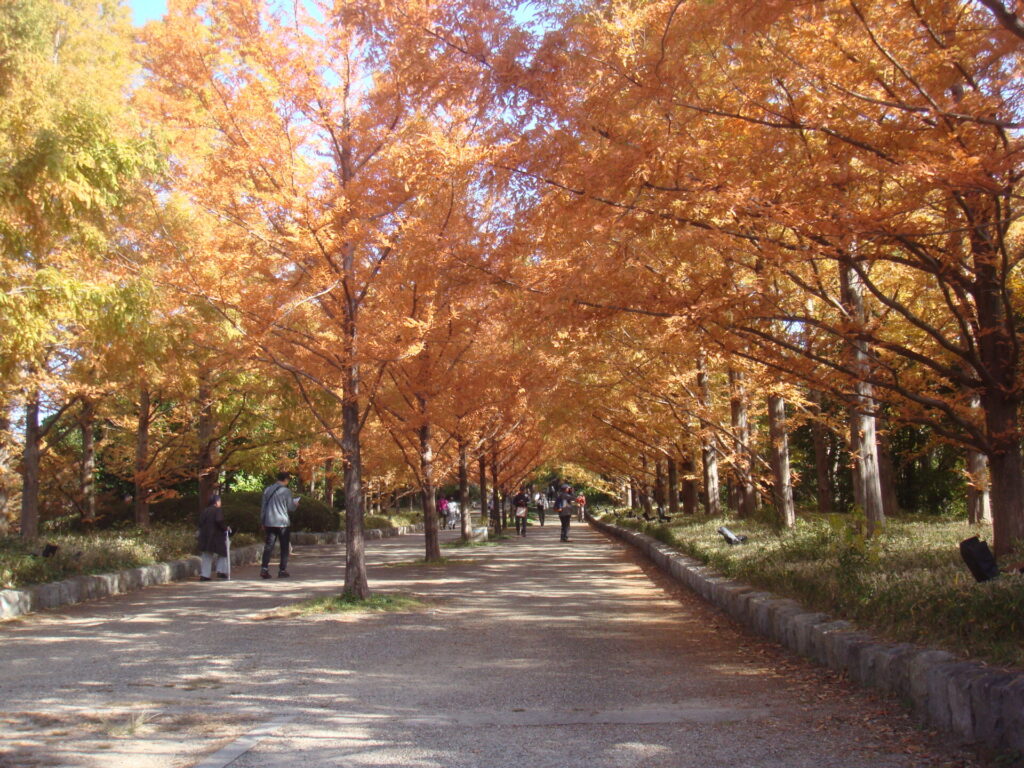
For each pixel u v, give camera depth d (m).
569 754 4.57
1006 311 7.33
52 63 10.84
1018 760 4.00
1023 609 5.01
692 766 4.31
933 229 6.66
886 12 6.20
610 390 16.48
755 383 13.02
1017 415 8.09
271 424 22.86
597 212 6.91
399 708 5.69
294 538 26.88
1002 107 6.07
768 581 9.34
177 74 10.07
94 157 8.55
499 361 12.82
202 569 14.92
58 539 14.56
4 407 14.66
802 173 6.43
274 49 10.10
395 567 17.69
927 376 8.62
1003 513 7.86
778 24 6.33
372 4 7.19
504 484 42.19
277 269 10.99
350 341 10.68
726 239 6.67
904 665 5.18
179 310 11.03
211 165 9.96
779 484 15.34
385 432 20.52
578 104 6.59
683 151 6.50
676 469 29.25
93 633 8.94
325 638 8.57
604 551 23.66
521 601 11.60
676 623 9.44
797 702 5.59
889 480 22.03
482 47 6.63
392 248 10.12
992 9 4.79
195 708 5.73
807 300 10.50
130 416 21.31
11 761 4.51
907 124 6.24
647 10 6.62
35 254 9.34
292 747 4.77
